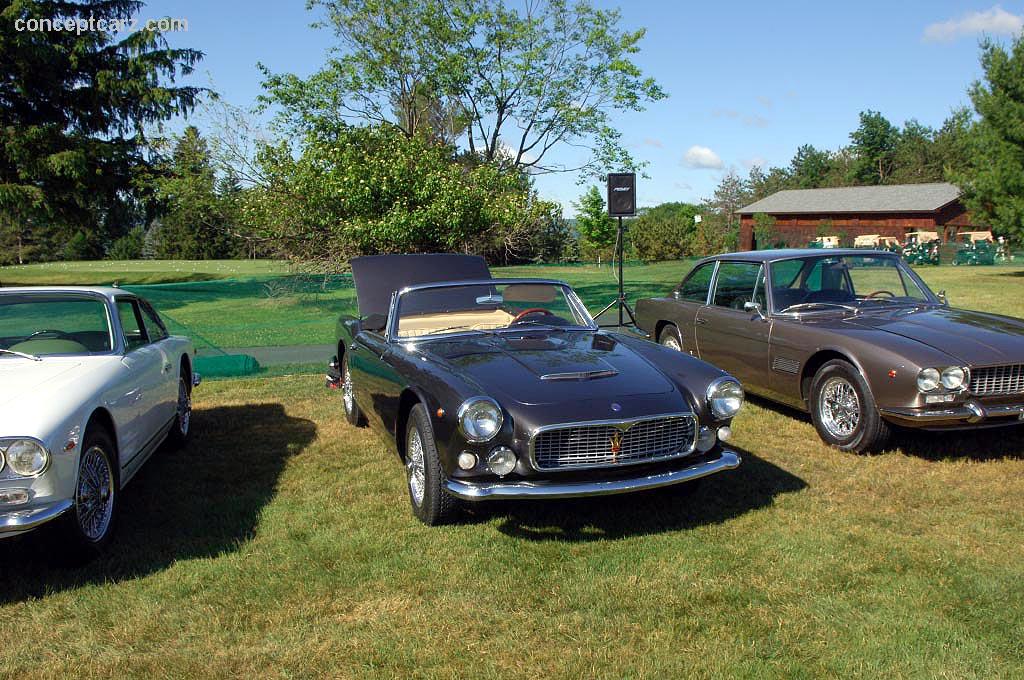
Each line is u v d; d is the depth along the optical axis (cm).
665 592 340
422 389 422
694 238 3834
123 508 468
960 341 510
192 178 2019
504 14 2314
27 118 2569
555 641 302
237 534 421
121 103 2598
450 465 392
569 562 375
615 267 2412
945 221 3750
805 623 310
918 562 363
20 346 470
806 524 415
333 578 362
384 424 498
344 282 1688
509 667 284
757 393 649
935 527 406
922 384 484
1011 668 275
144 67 2586
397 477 523
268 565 378
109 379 428
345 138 1750
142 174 2666
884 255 669
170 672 286
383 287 744
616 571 363
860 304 629
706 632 305
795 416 654
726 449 420
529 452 376
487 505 455
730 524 418
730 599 333
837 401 552
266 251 1839
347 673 283
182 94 2708
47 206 2477
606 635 305
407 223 1512
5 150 2483
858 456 532
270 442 622
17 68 2442
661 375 432
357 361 576
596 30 2275
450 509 418
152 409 508
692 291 761
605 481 383
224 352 1111
